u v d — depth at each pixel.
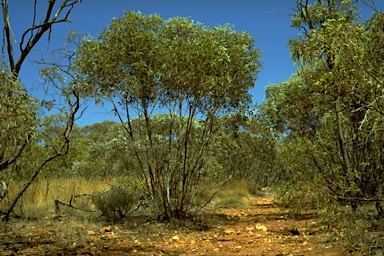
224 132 10.48
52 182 11.88
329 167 7.48
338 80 5.01
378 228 6.73
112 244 7.10
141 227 8.75
